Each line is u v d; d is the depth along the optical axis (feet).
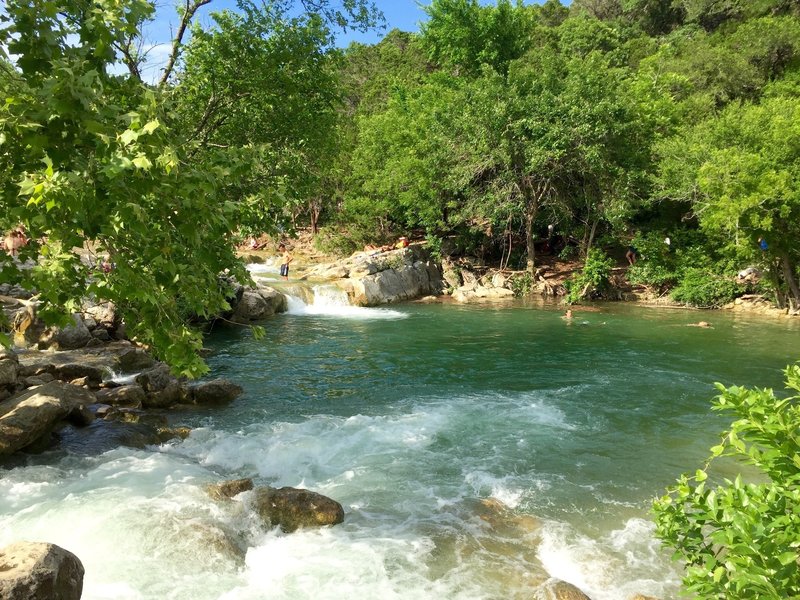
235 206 12.92
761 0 157.07
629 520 23.04
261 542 21.03
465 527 22.31
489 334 64.34
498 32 128.26
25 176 9.87
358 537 21.45
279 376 45.57
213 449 29.73
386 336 63.21
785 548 7.32
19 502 22.50
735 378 45.01
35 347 45.06
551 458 29.32
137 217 10.43
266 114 43.11
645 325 70.23
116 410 33.53
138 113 10.18
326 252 121.39
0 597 11.52
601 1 211.20
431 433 32.68
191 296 13.30
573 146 89.61
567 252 111.65
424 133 108.78
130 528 20.48
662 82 116.98
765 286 82.99
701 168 74.84
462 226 113.80
